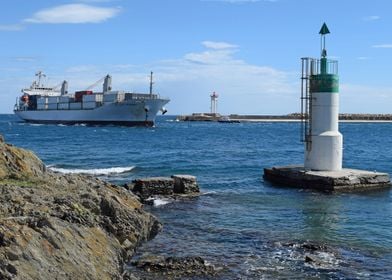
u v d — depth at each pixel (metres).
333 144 30.31
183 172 38.97
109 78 141.62
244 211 23.09
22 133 100.75
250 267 14.74
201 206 24.17
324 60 30.28
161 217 21.62
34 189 12.42
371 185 28.92
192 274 13.88
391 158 53.84
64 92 163.00
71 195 12.41
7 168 13.97
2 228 8.69
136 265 14.33
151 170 39.97
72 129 118.19
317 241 17.88
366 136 110.00
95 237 10.47
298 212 22.94
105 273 9.68
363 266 15.04
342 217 21.97
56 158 50.44
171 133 113.00
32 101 158.88
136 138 89.88
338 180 27.98
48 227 9.45
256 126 184.25
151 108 123.31
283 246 17.08
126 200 16.52
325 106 30.22
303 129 32.75
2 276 7.77
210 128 155.25
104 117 127.25
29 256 8.43
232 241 17.72
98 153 57.28
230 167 42.91
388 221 21.23
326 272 14.43
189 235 18.52
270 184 31.84
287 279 13.80
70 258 9.18
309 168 31.09
